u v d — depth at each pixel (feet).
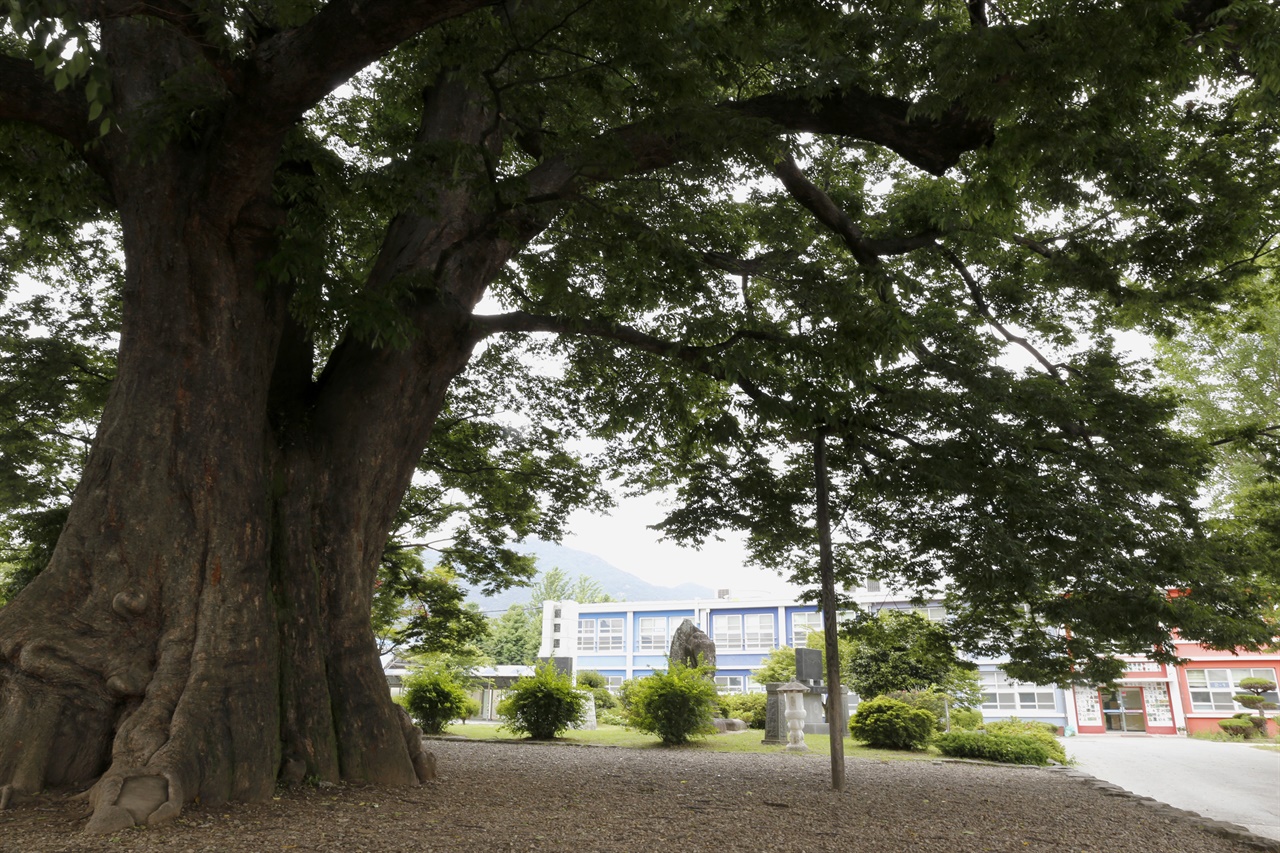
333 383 27.30
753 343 33.27
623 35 22.58
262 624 22.31
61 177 27.61
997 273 43.21
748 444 40.06
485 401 54.39
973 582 36.17
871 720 61.77
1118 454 37.27
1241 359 73.72
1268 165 35.47
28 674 20.03
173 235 22.36
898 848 20.31
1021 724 100.37
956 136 28.35
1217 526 42.29
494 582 59.98
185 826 17.52
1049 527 35.17
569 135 25.82
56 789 19.31
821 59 27.68
